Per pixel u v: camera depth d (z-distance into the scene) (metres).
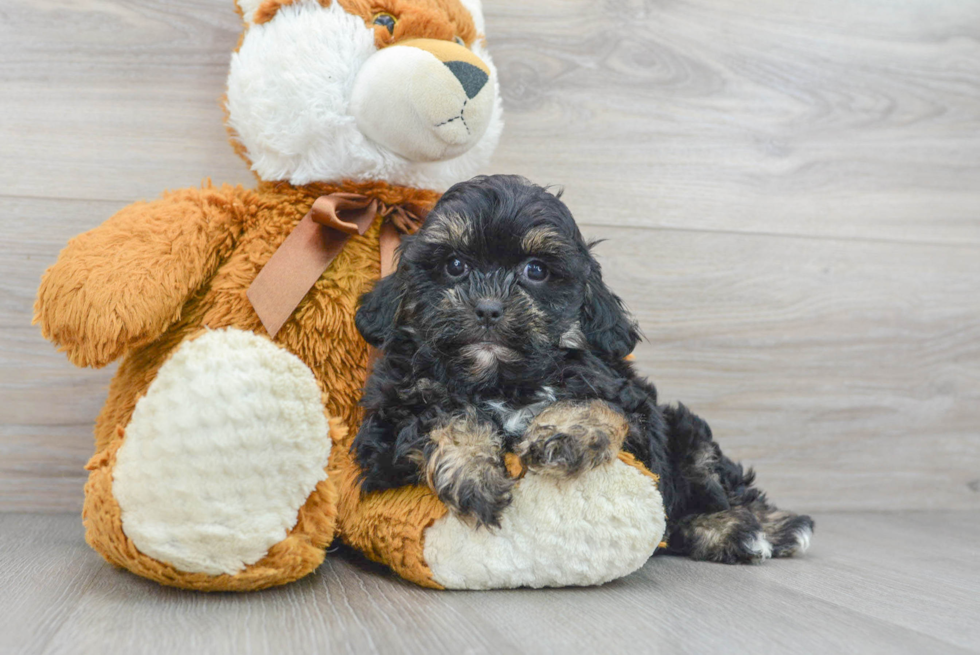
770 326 0.79
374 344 0.57
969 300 0.81
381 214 0.61
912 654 0.46
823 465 0.80
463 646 0.45
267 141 0.59
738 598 0.53
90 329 0.55
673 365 0.77
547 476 0.53
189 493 0.49
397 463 0.53
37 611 0.48
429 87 0.57
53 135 0.69
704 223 0.78
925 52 0.81
